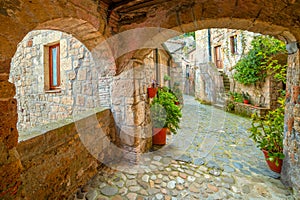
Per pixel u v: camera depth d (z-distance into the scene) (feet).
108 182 6.31
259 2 4.77
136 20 6.25
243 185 6.11
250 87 17.44
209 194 5.67
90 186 6.07
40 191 4.42
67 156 5.39
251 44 16.02
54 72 10.68
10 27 3.33
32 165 4.17
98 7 5.64
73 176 5.70
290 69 5.80
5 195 3.18
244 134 11.38
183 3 5.44
